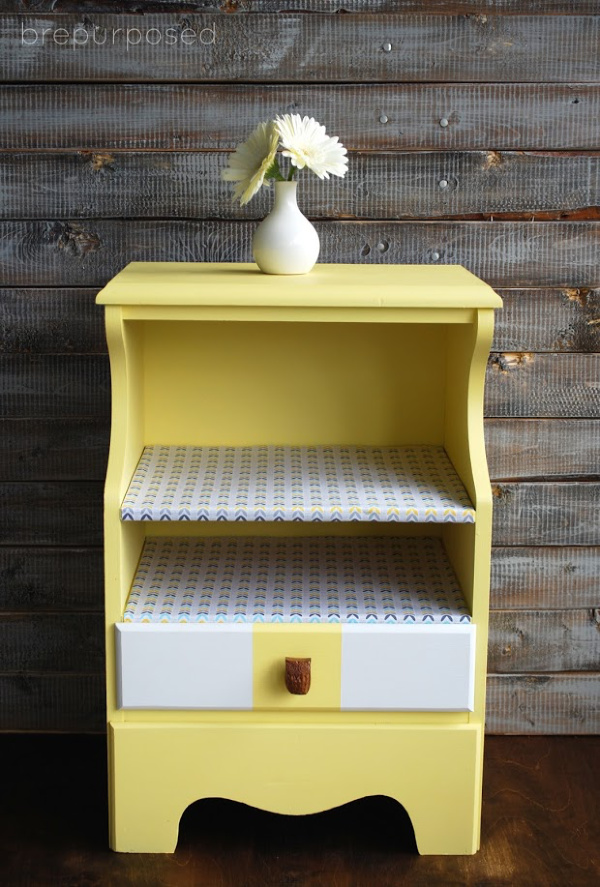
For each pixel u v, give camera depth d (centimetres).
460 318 165
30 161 200
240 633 170
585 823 191
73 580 216
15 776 205
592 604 218
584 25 195
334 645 170
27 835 186
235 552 198
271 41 196
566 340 208
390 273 184
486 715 221
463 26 195
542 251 205
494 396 210
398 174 202
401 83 198
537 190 203
